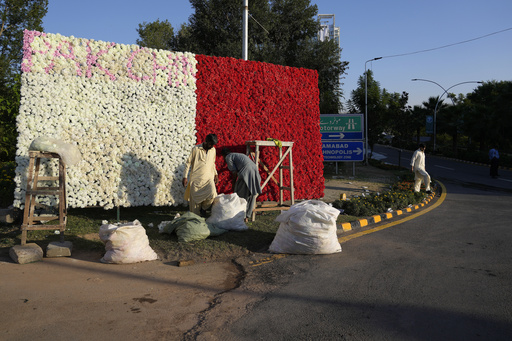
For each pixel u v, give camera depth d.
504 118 37.53
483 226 8.20
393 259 5.58
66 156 5.69
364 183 15.66
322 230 5.76
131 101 7.72
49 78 6.96
